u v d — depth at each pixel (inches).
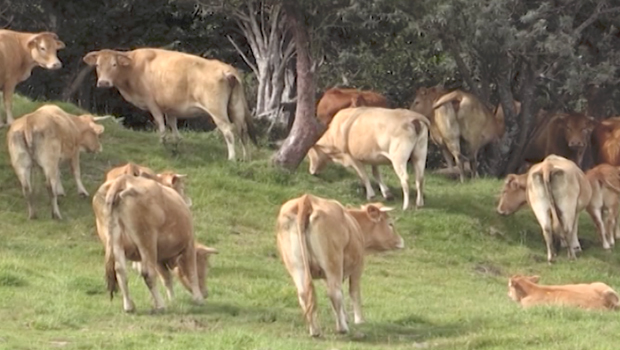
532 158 1465.3
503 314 761.0
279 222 697.6
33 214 1023.6
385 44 1467.8
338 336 703.1
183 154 1221.7
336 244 692.7
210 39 1705.2
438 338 712.4
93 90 1740.9
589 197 1136.8
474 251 1101.1
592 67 1443.2
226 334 671.8
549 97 1585.9
